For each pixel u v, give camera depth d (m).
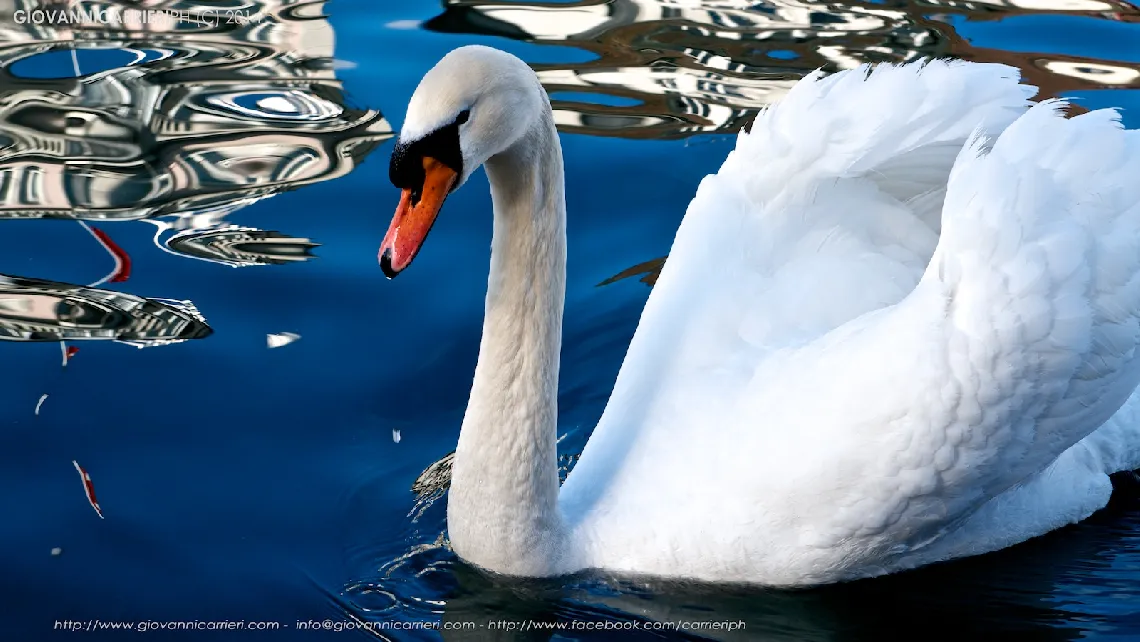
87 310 9.70
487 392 7.33
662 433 7.71
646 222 10.90
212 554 7.73
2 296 9.80
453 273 10.32
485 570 7.66
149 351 9.34
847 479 7.15
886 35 13.35
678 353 7.93
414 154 6.29
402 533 8.05
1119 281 7.21
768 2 14.31
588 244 10.72
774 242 8.09
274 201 10.98
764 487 7.30
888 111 7.85
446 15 14.01
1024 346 6.99
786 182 8.12
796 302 7.83
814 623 7.55
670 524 7.52
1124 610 7.54
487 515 7.50
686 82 12.65
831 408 7.16
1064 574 7.83
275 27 13.84
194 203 10.96
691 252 8.34
